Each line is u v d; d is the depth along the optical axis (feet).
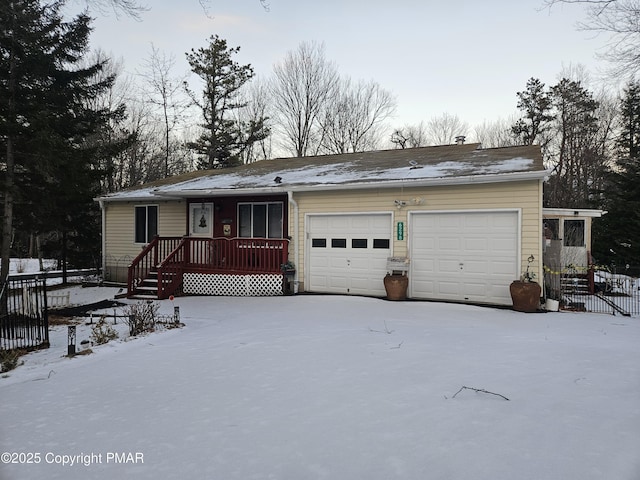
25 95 41.81
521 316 30.01
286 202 44.65
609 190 74.74
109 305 39.17
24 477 9.64
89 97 52.08
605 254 69.92
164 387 15.74
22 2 37.24
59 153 40.96
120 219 55.72
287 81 118.21
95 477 9.53
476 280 35.09
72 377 17.61
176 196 47.65
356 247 40.06
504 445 10.20
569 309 33.40
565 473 8.88
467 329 24.95
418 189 37.22
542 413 12.16
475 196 35.04
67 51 46.85
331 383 15.35
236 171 60.34
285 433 11.32
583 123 106.42
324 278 41.52
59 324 31.04
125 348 22.45
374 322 27.14
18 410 13.97
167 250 48.49
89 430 12.16
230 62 110.63
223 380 16.24
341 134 120.57
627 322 28.30
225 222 48.21
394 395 13.93
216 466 9.71
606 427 11.15
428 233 37.01
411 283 37.50
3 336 26.53
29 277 54.24
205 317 30.96
